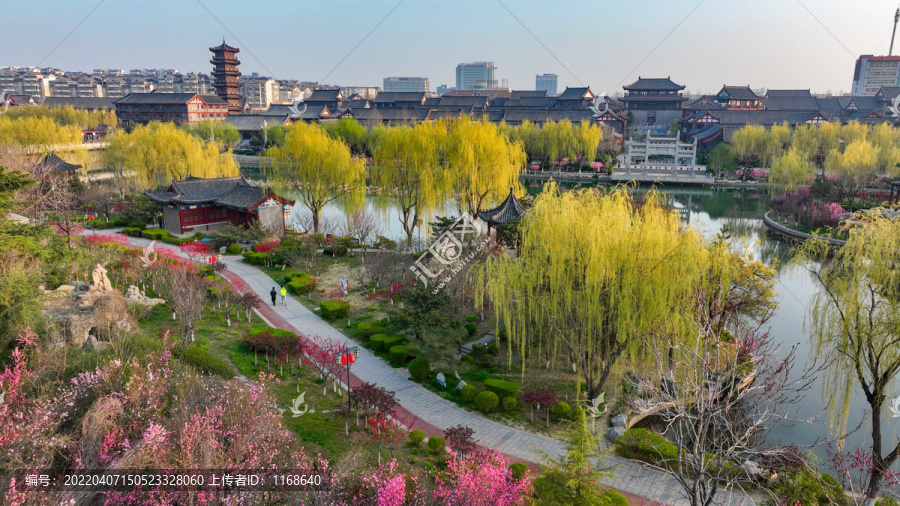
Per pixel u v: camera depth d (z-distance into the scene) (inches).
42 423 546.6
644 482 716.0
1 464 486.3
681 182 3560.5
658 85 6053.2
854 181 2573.8
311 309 1286.9
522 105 6097.4
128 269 1301.7
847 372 754.2
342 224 2097.7
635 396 902.4
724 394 749.3
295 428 745.6
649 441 757.3
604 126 4687.5
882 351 700.0
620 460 770.2
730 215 2723.9
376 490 570.9
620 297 836.0
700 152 4362.7
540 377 1000.9
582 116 5260.8
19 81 7564.0
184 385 673.0
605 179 3671.3
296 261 1568.7
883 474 679.1
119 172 2731.3
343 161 1948.8
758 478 718.5
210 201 1934.1
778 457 680.4
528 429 834.8
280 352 976.9
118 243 1523.1
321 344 1083.3
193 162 2469.2
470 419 856.9
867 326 716.0
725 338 930.1
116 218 2134.6
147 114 5664.4
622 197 898.1
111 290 1022.4
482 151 1748.3
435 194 1796.3
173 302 1118.4
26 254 810.8
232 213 1987.0
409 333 1094.4
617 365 999.6
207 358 866.8
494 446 782.5
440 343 959.6
